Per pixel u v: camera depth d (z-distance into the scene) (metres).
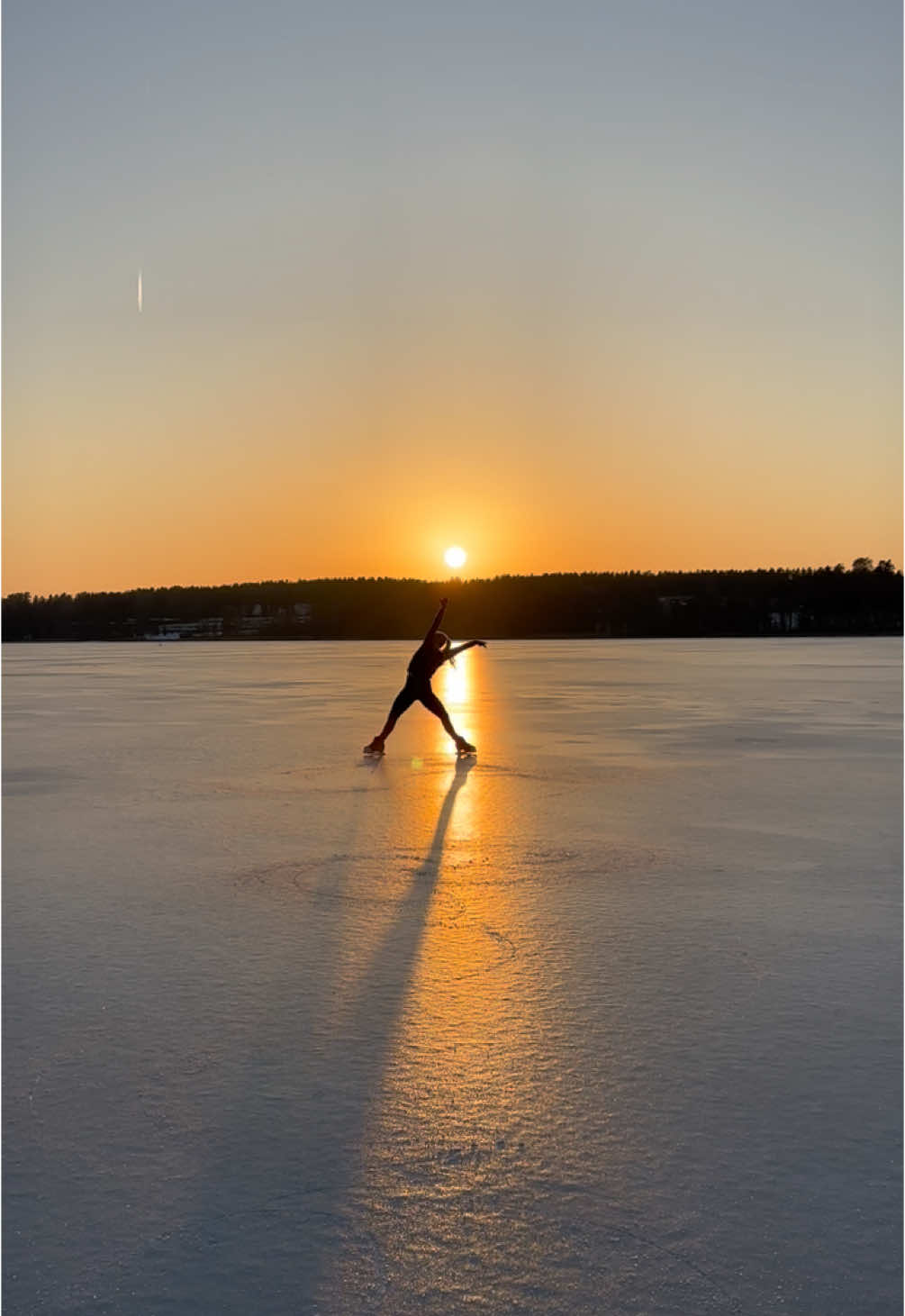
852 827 9.83
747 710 22.66
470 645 15.51
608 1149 3.98
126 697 28.41
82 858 8.78
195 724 20.55
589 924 6.80
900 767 13.77
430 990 5.63
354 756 15.45
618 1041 4.95
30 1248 3.43
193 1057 4.80
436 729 19.27
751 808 10.82
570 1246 3.42
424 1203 3.65
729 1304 3.15
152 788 12.47
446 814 10.62
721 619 134.38
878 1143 4.02
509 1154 3.95
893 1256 3.36
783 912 7.05
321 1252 3.40
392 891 7.65
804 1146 4.00
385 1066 4.69
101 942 6.47
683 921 6.85
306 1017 5.27
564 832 9.67
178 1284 3.25
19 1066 4.73
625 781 12.72
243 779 13.15
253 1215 3.59
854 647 73.25
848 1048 4.87
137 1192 3.73
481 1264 3.33
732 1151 3.96
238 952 6.27
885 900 7.34
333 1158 3.93
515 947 6.35
